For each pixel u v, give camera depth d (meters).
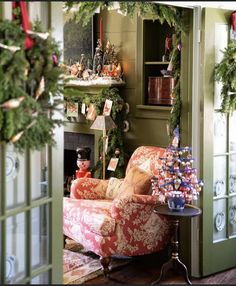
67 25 6.65
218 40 4.84
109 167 6.05
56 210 3.52
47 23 3.40
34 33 3.08
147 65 6.00
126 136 6.16
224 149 5.03
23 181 3.30
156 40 6.04
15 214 3.21
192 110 4.84
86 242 4.94
